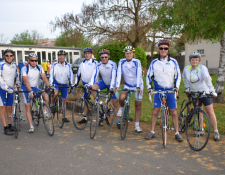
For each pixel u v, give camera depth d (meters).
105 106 5.21
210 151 3.71
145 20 9.27
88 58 5.64
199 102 4.41
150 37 10.25
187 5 6.63
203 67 4.19
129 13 9.83
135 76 4.84
